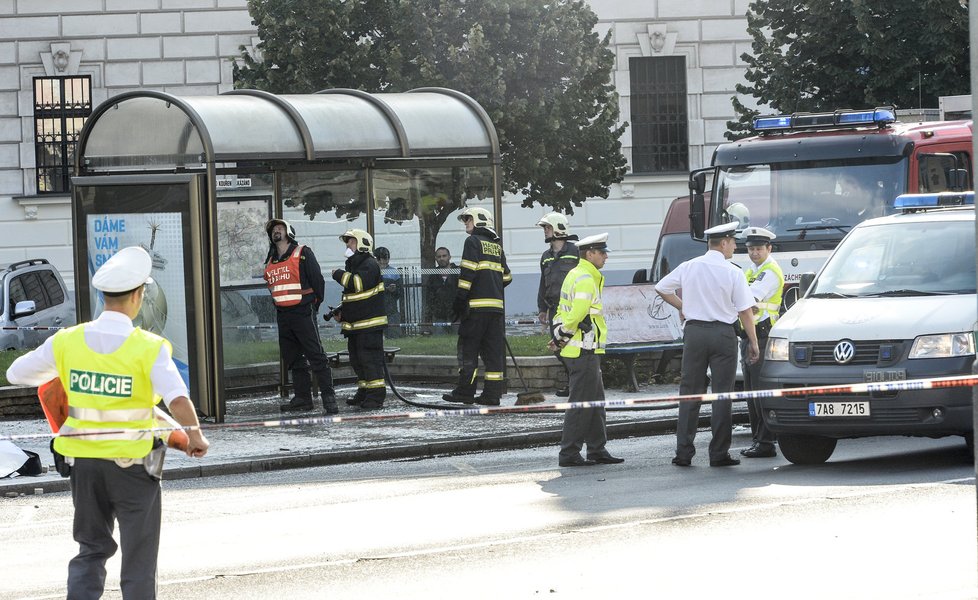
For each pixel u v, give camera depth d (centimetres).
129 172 2917
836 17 4538
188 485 2180
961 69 4541
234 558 1551
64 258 5544
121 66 5512
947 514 1622
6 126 5531
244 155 2820
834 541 1502
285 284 2895
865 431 1984
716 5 5750
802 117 3195
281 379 3092
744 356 2272
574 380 2198
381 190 3167
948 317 1988
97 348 1164
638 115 5775
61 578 1488
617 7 5719
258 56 5456
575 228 5706
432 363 3259
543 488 1977
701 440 2527
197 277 2766
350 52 4606
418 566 1466
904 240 2231
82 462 1145
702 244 3994
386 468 2311
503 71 4569
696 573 1379
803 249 3086
